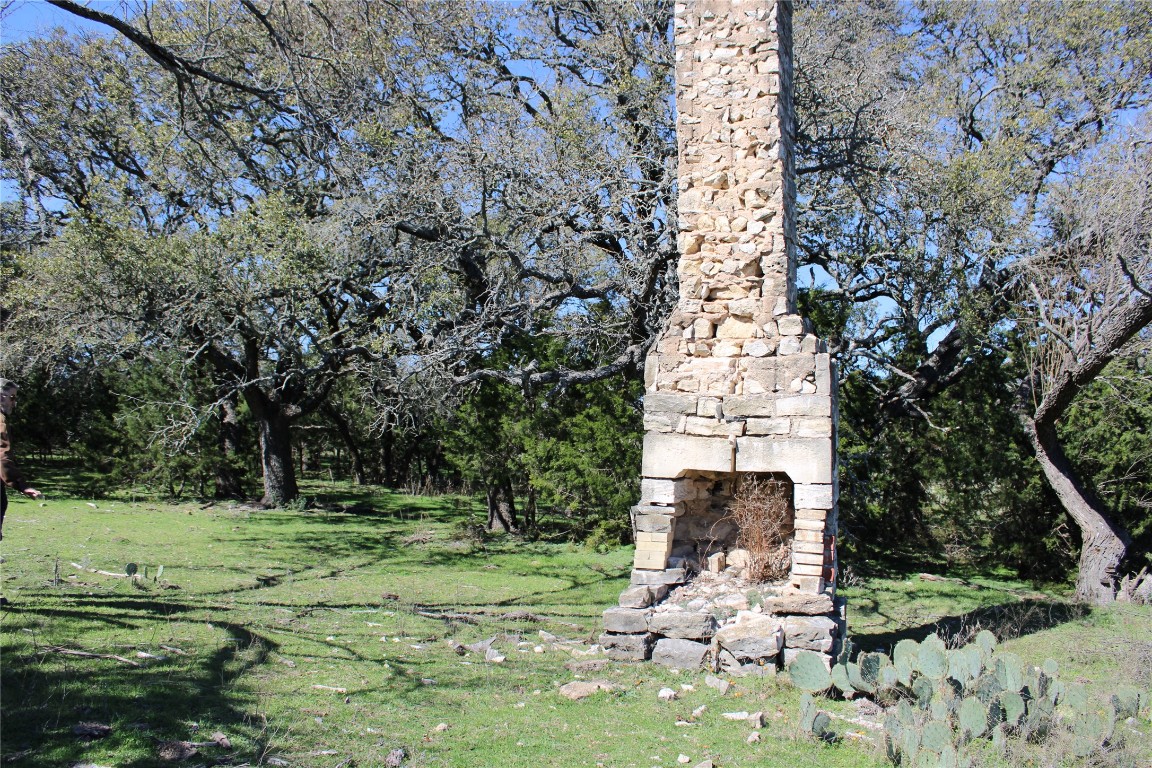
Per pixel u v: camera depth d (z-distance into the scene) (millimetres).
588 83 17609
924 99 16906
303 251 16172
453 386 16453
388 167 15641
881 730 6449
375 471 33250
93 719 5520
